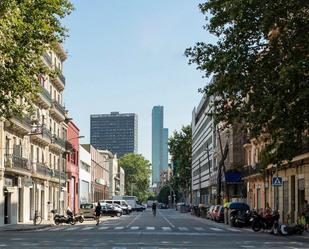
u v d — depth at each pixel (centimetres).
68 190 8144
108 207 7531
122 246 2238
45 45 3222
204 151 12275
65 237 2855
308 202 4228
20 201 5338
